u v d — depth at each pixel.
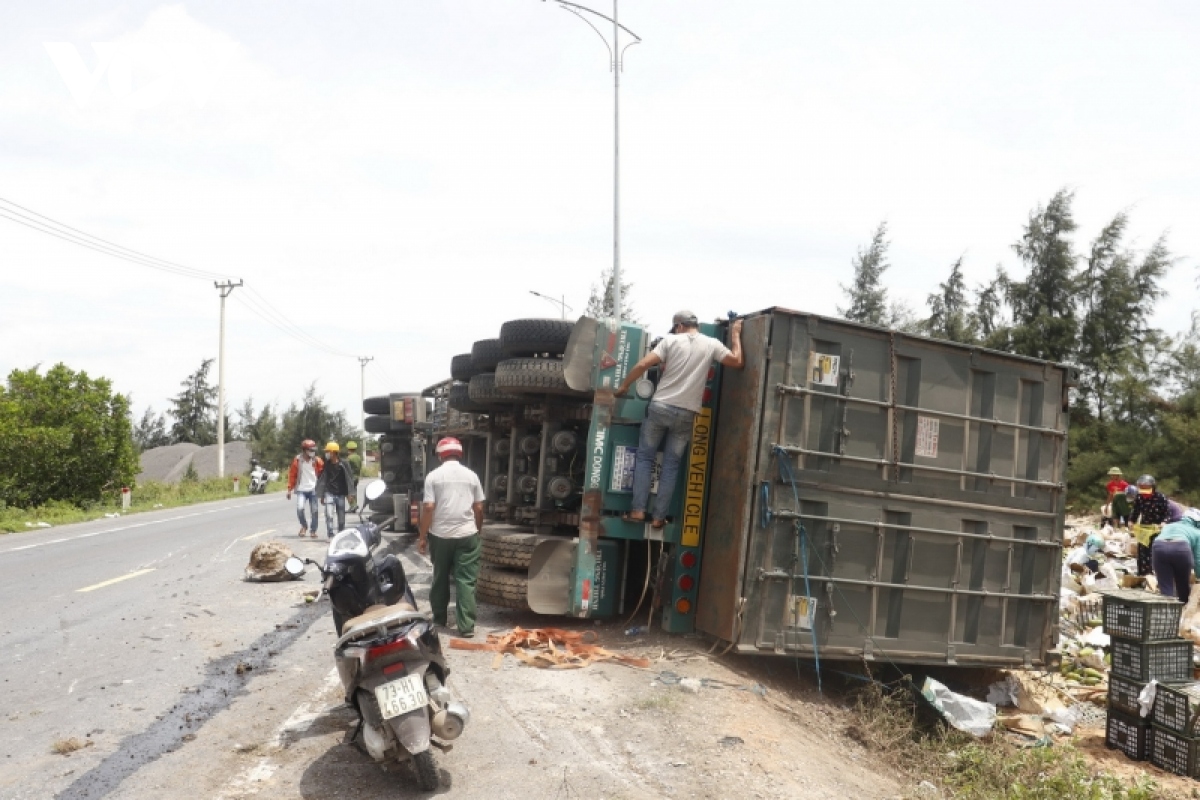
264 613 9.41
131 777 4.95
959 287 34.56
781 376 7.51
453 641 7.69
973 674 8.94
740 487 7.53
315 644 8.01
